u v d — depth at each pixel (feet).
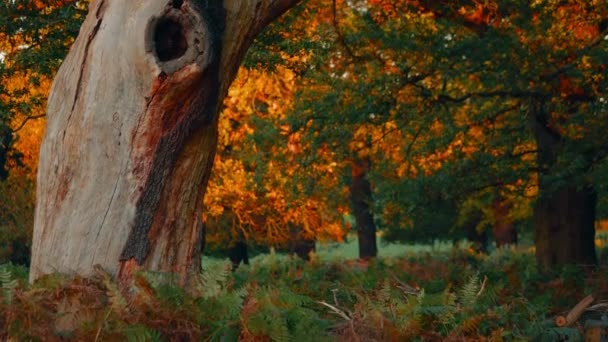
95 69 22.76
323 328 20.54
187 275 23.29
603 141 49.55
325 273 44.52
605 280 36.42
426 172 62.08
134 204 22.57
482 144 59.36
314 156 59.93
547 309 28.09
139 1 22.26
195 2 22.38
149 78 21.97
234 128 89.20
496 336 21.04
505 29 52.85
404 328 20.77
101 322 18.25
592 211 59.67
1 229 69.67
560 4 53.78
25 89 43.42
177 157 22.91
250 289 21.67
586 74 51.24
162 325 18.76
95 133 22.66
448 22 56.08
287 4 24.77
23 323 18.35
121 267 22.45
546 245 59.88
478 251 103.81
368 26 55.11
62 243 22.76
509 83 51.88
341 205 98.58
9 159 76.07
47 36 41.39
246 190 88.79
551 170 51.83
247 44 24.29
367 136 60.13
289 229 106.22
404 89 55.72
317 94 59.57
